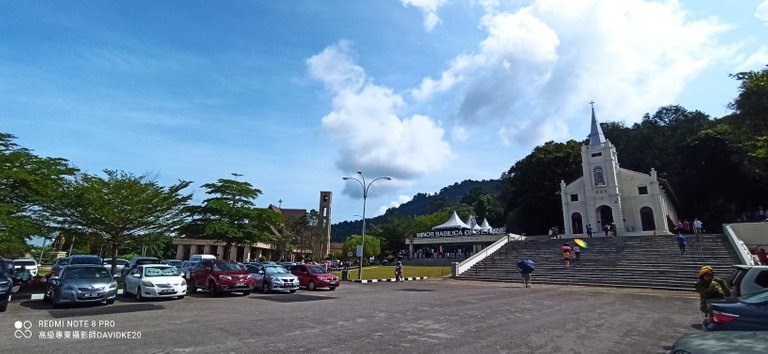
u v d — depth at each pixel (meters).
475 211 82.62
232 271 18.77
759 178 42.66
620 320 11.12
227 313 12.05
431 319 10.92
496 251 36.19
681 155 48.84
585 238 34.69
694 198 50.22
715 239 27.97
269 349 7.38
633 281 23.23
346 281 28.50
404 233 67.50
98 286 13.84
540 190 55.22
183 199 22.83
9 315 11.55
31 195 17.27
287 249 63.09
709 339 4.24
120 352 7.11
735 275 8.91
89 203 19.70
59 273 14.75
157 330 9.18
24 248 16.34
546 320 10.93
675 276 22.83
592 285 24.05
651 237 31.59
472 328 9.62
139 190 21.12
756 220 46.97
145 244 22.84
